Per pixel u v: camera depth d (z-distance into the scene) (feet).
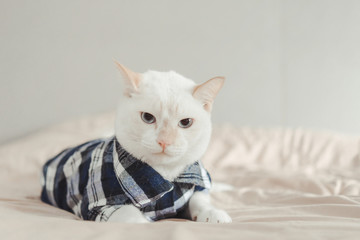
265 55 8.83
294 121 8.95
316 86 8.91
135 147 2.84
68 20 8.33
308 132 7.66
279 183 5.03
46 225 2.21
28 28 8.23
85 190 3.08
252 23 8.78
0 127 8.23
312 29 8.84
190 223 2.36
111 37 8.46
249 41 8.79
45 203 3.94
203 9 8.69
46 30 8.28
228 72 8.79
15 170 6.00
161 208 2.93
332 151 7.15
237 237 1.94
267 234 2.02
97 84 8.45
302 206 3.12
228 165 6.64
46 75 8.31
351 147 7.22
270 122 8.94
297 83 8.90
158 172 2.94
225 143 7.41
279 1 8.79
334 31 8.84
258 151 7.21
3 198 3.68
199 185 3.11
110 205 2.82
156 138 2.72
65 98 8.38
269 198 3.99
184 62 8.70
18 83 8.25
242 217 2.93
